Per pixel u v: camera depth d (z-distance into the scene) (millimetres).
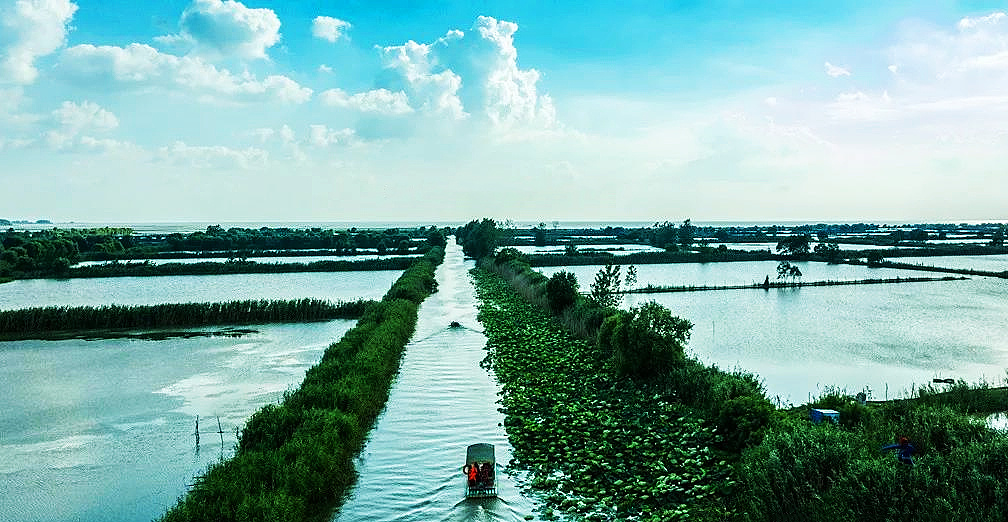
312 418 25328
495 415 30984
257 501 18297
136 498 23312
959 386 29984
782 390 35250
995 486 14398
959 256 145250
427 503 21562
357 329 44844
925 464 16000
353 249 172500
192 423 31266
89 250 163375
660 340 32906
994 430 18891
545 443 26219
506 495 21906
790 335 51750
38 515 22047
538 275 73875
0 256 123062
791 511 16234
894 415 22453
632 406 29594
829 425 19266
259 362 44375
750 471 18594
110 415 32594
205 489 19078
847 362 42281
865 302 70500
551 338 47062
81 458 26938
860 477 15500
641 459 23641
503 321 55906
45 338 54375
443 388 36062
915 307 67000
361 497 22141
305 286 93750
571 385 34281
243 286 94188
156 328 58688
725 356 44156
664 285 86250
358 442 27266
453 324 55625
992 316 61062
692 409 27891
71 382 39219
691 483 21047
